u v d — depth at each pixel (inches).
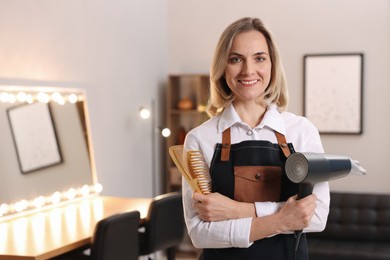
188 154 62.7
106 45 183.3
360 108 207.0
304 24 213.0
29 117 143.6
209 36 226.1
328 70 210.2
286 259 60.6
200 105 218.5
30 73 145.8
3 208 132.2
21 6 142.9
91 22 174.6
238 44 62.2
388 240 189.9
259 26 63.4
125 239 126.1
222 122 64.0
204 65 227.0
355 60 207.0
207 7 226.1
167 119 221.9
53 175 149.9
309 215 58.1
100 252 118.4
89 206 152.5
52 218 136.6
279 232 58.7
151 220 142.4
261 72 62.5
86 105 167.6
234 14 222.1
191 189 63.6
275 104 65.4
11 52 139.1
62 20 159.8
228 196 62.1
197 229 61.2
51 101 152.4
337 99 209.6
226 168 62.4
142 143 209.6
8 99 137.1
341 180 209.6
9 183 134.7
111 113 186.1
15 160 137.5
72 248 112.3
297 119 64.7
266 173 61.6
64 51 160.4
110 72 185.8
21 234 119.6
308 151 62.8
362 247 183.3
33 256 102.1
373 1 205.6
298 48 213.6
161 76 226.2
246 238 58.9
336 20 209.6
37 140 145.5
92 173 166.7
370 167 207.0
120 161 192.1
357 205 194.7
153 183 212.2
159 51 224.1
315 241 192.1
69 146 157.8
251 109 64.7
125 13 196.1
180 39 229.8
